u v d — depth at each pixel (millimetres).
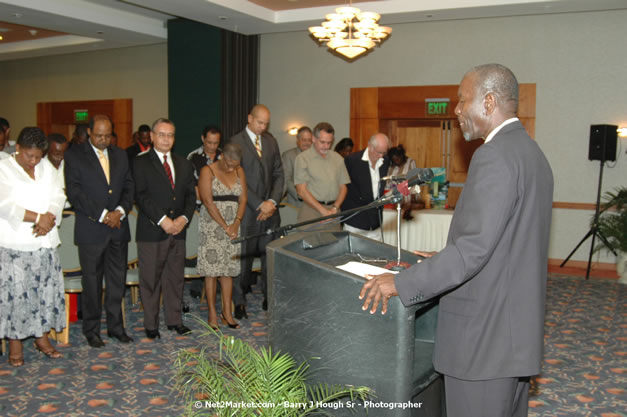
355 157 5281
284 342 2148
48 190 3928
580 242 7598
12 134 13320
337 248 2588
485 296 1861
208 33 9062
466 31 8391
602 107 7820
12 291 3820
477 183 1825
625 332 4996
